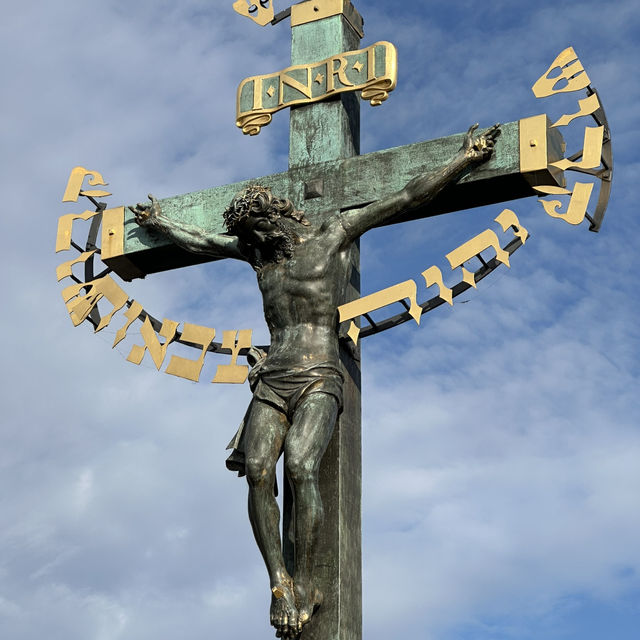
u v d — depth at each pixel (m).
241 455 7.84
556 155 8.00
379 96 8.36
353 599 7.60
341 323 7.91
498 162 7.93
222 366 8.30
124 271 8.97
